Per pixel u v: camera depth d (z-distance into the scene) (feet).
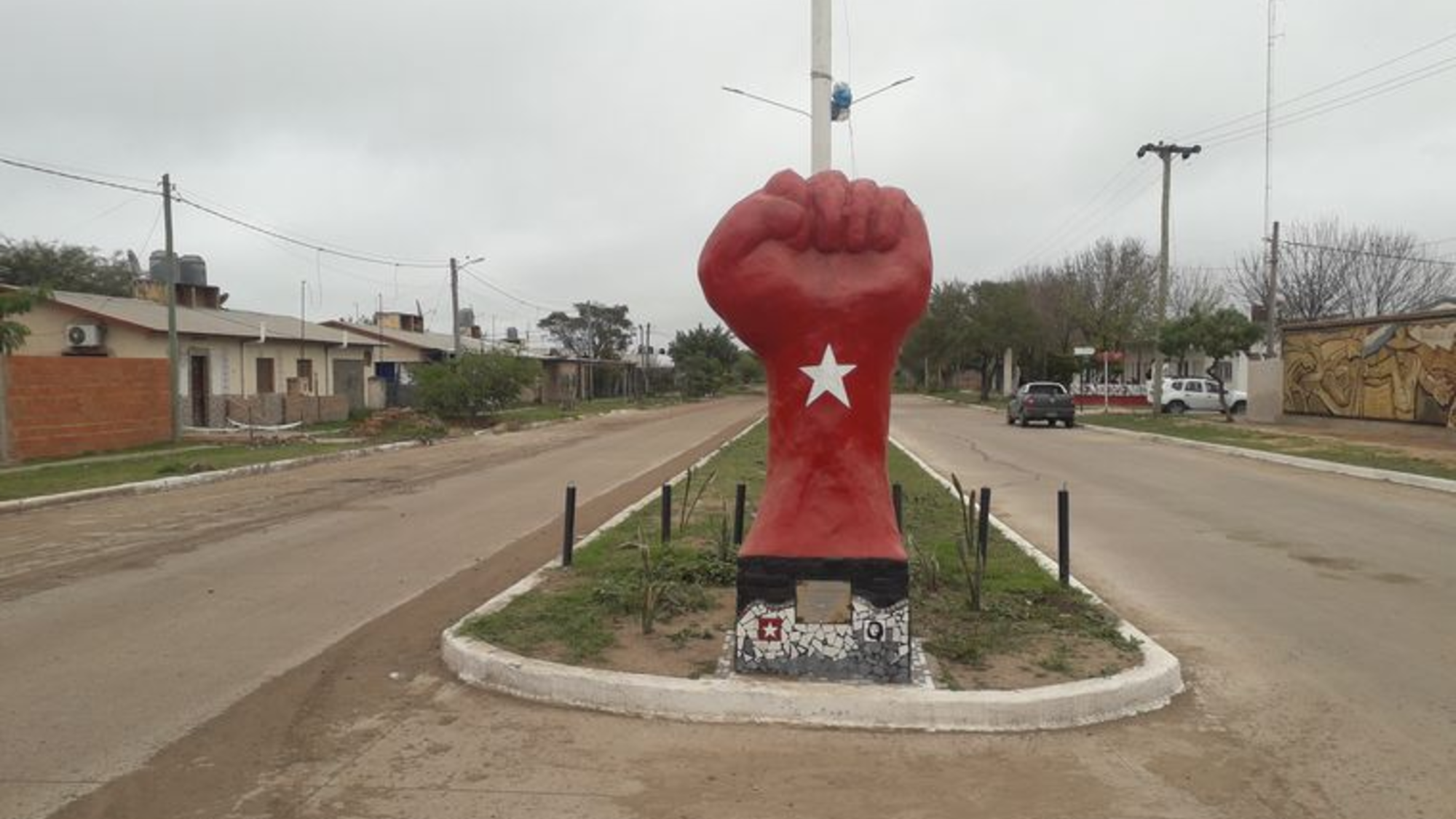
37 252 145.28
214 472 56.65
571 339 296.30
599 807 13.64
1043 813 13.51
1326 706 17.93
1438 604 25.88
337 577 28.81
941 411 153.38
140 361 75.56
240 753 15.52
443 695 18.24
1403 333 80.48
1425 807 13.78
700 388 230.27
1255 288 163.63
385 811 13.50
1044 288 183.32
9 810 13.52
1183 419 108.88
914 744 15.90
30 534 36.86
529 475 58.34
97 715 17.22
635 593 23.11
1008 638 20.61
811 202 18.10
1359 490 50.11
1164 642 22.16
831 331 17.92
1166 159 110.01
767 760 15.23
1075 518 40.57
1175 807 13.71
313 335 112.78
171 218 77.30
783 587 17.93
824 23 30.73
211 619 23.89
